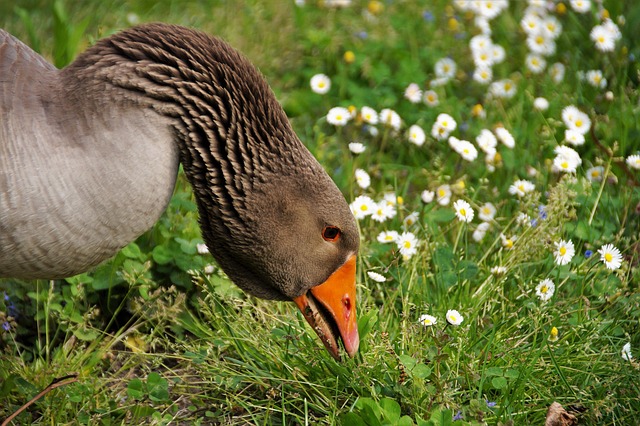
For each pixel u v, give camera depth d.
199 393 9.19
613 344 9.30
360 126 12.84
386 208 10.64
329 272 8.62
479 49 13.52
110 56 7.95
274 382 9.01
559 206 10.12
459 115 13.20
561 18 14.92
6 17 14.98
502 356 9.02
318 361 9.02
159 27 8.17
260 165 8.20
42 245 7.68
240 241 8.43
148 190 7.86
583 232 10.61
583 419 8.44
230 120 8.10
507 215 11.38
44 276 8.05
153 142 7.86
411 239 10.19
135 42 8.03
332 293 8.66
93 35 14.58
